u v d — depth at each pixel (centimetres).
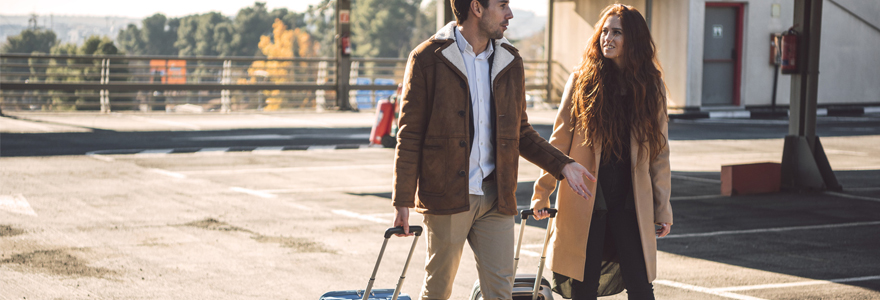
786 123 2234
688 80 2331
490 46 373
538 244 750
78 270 629
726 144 1711
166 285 592
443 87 358
